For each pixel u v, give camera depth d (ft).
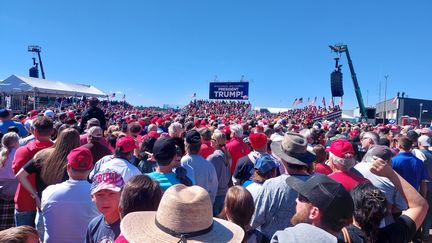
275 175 13.42
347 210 6.63
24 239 6.40
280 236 6.18
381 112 206.59
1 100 89.56
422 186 19.52
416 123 95.04
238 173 17.92
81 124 29.27
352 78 126.82
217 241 6.47
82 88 108.27
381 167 8.73
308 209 6.73
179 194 6.65
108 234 8.87
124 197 8.41
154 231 6.53
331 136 35.65
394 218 9.60
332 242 5.96
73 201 10.43
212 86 150.71
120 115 71.72
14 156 15.52
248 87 147.43
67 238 10.34
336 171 12.95
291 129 37.58
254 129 33.68
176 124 21.03
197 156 16.88
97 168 14.89
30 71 177.37
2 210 16.69
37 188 13.12
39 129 15.38
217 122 45.09
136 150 19.13
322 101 141.79
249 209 10.53
